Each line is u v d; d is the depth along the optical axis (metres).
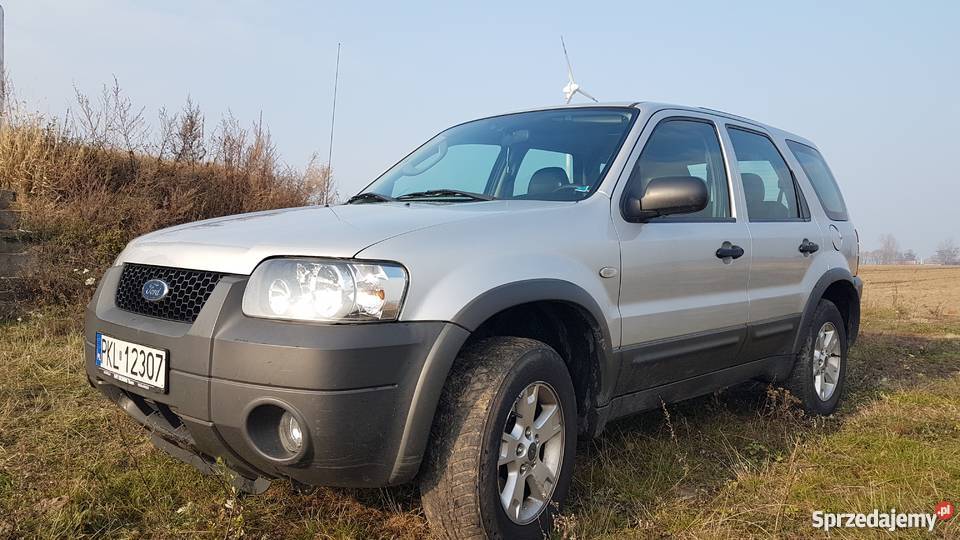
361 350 2.00
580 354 2.78
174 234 2.59
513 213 2.58
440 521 2.23
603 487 2.92
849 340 4.80
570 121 3.46
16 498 2.58
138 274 2.50
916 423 3.97
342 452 2.01
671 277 3.09
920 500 2.86
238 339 2.04
